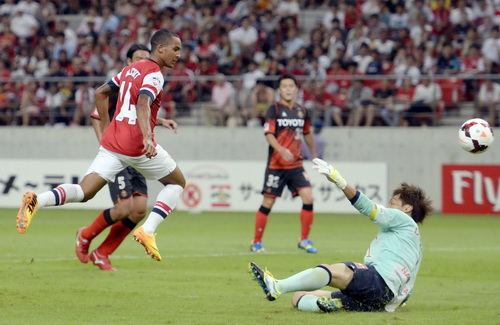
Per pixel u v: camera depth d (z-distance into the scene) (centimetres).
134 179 3319
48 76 8300
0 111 8044
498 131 7131
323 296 2348
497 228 5644
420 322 2141
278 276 3216
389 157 7319
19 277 3089
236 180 6762
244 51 8506
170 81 7806
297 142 4153
